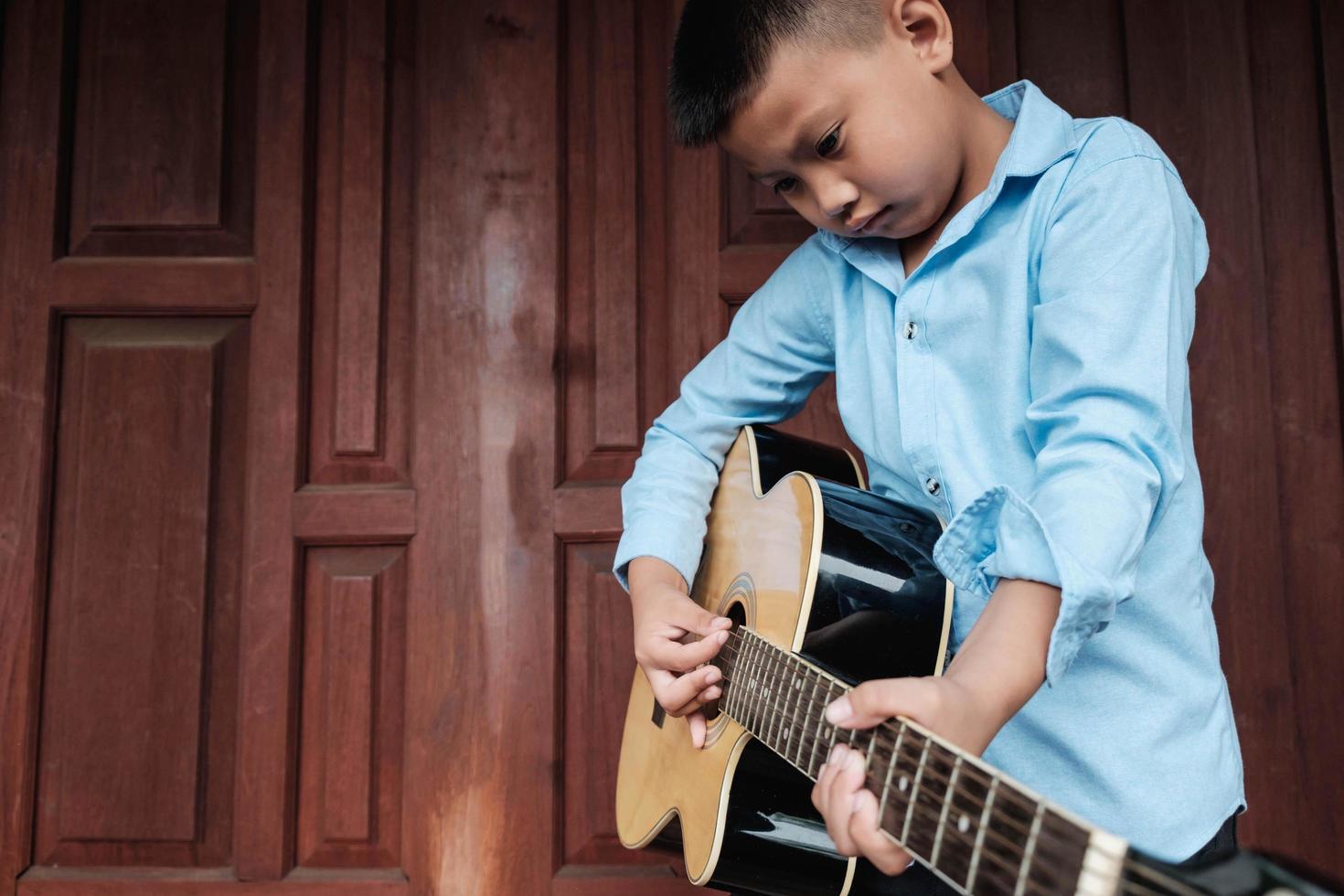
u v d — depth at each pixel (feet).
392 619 6.25
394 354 6.45
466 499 6.23
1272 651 5.78
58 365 6.42
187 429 6.36
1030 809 1.65
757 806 3.48
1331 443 5.91
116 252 6.49
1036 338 2.88
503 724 6.04
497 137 6.46
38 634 6.15
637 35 6.56
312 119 6.56
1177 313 2.74
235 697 6.18
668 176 6.44
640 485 4.43
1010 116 3.63
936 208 3.21
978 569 2.56
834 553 3.34
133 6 6.62
